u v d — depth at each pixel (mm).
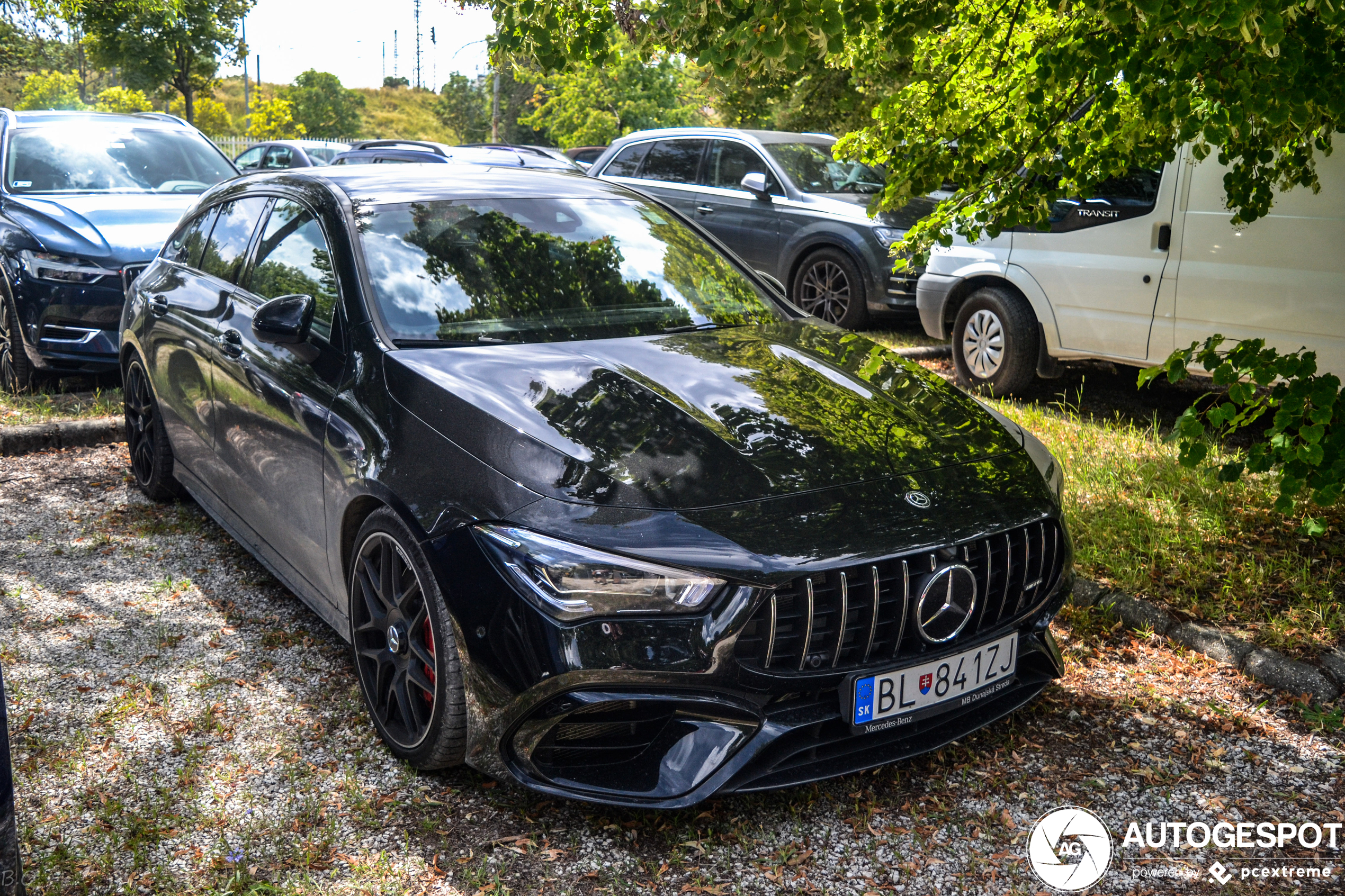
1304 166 4059
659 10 3188
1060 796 2873
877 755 2738
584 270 3707
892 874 2547
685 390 3039
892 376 3451
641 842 2635
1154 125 3734
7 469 5457
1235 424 3480
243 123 57438
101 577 4172
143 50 24531
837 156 4305
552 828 2678
